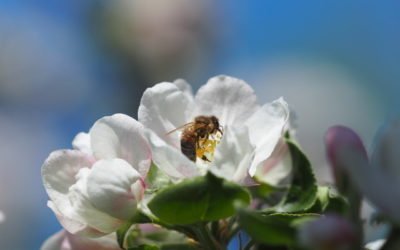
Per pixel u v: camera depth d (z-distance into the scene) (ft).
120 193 0.92
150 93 0.99
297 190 0.95
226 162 0.91
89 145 0.97
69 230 0.95
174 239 1.01
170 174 0.92
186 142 1.00
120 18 2.24
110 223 0.93
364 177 0.80
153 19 2.23
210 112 1.03
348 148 0.82
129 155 0.94
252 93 1.03
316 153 2.20
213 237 0.93
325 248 0.76
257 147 0.96
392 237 0.81
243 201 0.87
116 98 2.18
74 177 0.95
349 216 0.84
